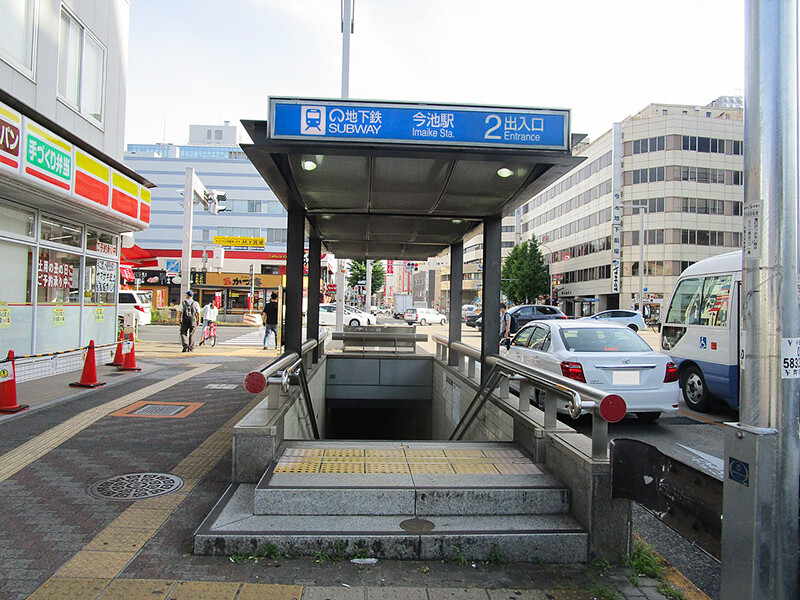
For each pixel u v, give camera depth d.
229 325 32.59
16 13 8.27
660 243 55.84
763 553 2.46
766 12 2.58
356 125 4.91
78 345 10.75
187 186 18.83
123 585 3.02
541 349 8.66
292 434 6.35
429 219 7.95
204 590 3.01
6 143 6.98
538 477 4.27
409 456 4.85
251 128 4.97
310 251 9.84
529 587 3.21
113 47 11.42
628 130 57.47
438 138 4.95
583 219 66.00
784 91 2.54
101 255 11.52
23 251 9.03
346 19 10.66
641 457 3.55
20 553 3.36
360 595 3.04
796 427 2.51
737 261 8.52
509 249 94.56
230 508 3.94
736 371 8.38
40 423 6.63
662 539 4.23
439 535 3.52
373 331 14.56
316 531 3.55
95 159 9.44
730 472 2.61
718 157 56.44
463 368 9.77
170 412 7.44
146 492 4.42
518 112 5.00
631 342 8.18
